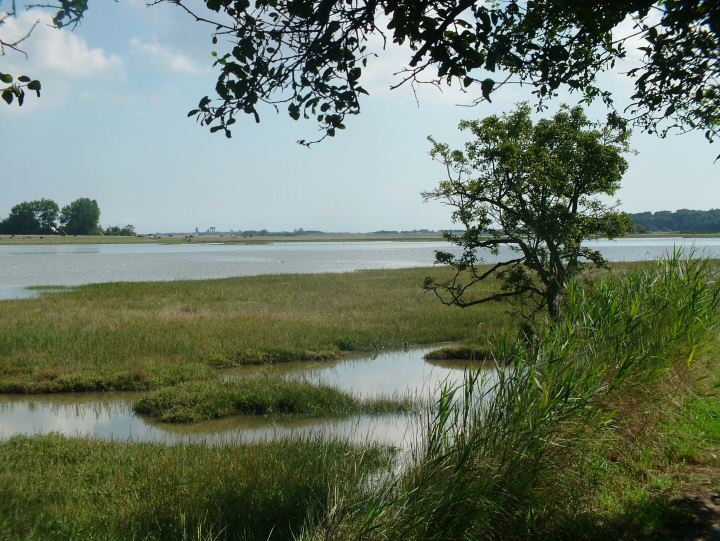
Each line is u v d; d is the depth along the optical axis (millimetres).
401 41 4188
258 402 12758
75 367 15914
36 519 6414
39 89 3492
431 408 5570
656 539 4406
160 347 18172
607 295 8000
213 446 9805
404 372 16500
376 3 4145
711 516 4691
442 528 4477
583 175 12766
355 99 4445
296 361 18109
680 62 5508
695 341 7598
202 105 4223
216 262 74062
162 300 29172
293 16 4137
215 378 15508
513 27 4691
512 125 12922
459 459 4832
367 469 6598
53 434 10398
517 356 5859
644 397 6430
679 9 4746
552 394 5523
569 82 6148
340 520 4414
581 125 12898
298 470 7961
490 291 30500
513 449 5031
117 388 14836
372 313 24938
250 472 8062
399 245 166000
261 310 25594
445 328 22016
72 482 8008
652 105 5820
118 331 19922
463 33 4078
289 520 6273
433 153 13328
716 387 7285
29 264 66938
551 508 4922
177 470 8320
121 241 186000
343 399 12891
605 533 4551
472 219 13461
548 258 13195
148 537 6152
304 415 12398
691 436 6332
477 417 5340
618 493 5270
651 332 7438
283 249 129875
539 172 12258
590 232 12703
